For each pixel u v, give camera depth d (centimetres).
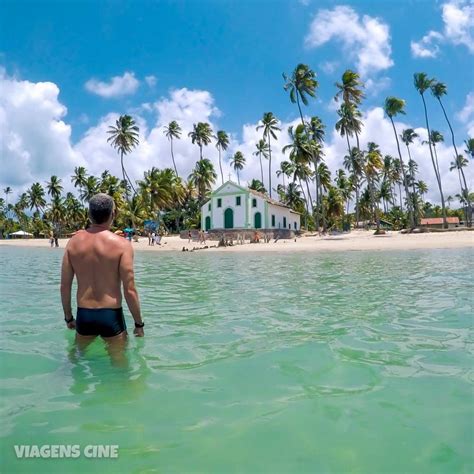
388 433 219
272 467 189
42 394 276
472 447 204
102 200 415
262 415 242
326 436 217
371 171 4828
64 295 418
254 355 362
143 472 186
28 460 196
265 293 742
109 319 398
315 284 859
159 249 3216
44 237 9231
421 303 606
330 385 289
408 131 6525
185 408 252
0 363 340
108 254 399
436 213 11006
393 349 377
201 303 638
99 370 323
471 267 1173
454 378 299
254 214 4903
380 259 1605
